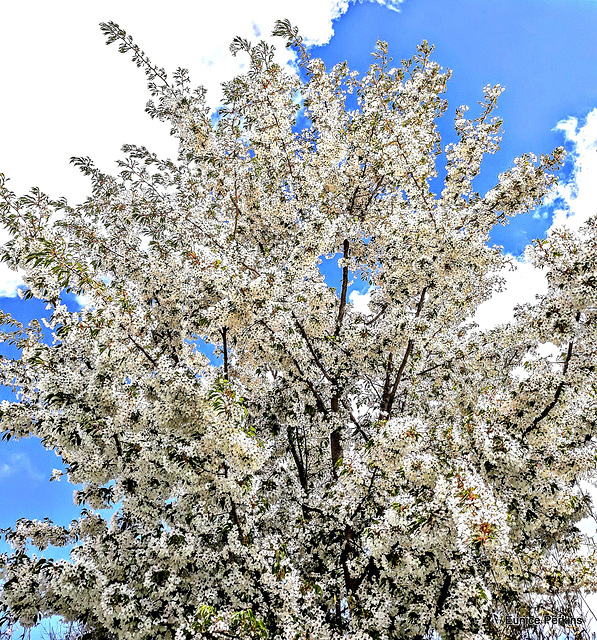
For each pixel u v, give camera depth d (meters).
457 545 5.24
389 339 8.11
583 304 6.14
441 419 7.86
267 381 9.30
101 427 6.42
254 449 5.58
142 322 6.39
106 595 6.18
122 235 9.52
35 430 6.71
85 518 7.91
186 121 9.64
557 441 6.61
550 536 7.74
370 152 9.27
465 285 9.01
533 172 8.31
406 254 7.53
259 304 6.62
